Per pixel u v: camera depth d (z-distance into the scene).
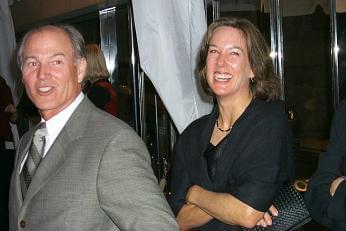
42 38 1.68
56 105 1.68
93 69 3.56
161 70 2.91
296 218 1.81
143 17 2.88
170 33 2.89
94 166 1.54
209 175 1.93
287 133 1.88
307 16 3.32
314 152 3.46
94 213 1.54
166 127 3.99
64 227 1.53
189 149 2.05
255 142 1.82
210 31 2.04
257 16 3.49
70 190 1.55
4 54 5.33
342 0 3.07
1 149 5.14
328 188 1.76
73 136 1.62
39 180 1.59
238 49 1.94
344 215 1.67
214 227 1.90
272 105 1.93
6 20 5.29
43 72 1.66
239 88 1.95
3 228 4.44
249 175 1.78
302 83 3.43
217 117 2.05
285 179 1.83
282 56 3.40
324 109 3.42
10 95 5.24
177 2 2.88
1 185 4.95
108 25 4.65
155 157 4.11
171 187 2.12
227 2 3.55
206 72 2.06
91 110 1.69
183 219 1.98
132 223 1.46
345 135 1.82
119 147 1.54
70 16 5.06
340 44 3.11
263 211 1.75
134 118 4.29
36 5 5.68
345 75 3.12
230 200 1.77
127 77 4.47
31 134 1.90
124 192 1.49
